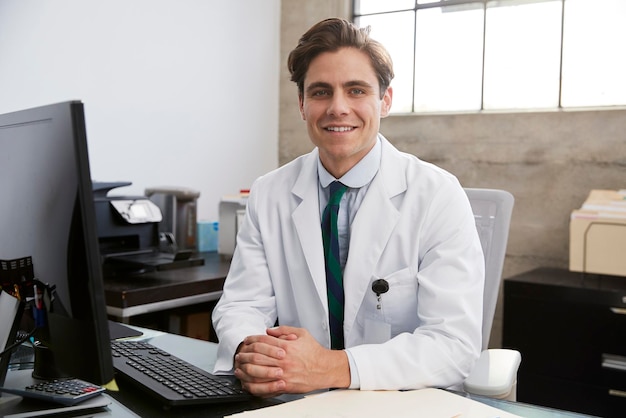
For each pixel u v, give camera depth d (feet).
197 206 10.58
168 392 3.32
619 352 7.93
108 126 9.34
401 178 4.76
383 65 4.51
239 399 3.40
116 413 3.18
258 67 12.01
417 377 3.65
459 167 10.83
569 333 8.27
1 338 3.27
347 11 11.88
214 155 11.16
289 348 3.58
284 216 4.91
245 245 5.03
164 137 10.21
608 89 9.73
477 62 10.76
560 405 8.36
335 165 4.64
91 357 2.80
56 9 8.54
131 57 9.61
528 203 10.27
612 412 8.00
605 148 9.62
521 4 10.30
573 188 9.90
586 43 9.84
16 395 3.35
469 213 4.62
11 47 8.02
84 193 2.67
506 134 10.37
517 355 4.62
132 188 9.73
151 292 6.80
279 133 12.58
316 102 4.50
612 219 8.21
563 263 10.02
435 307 4.15
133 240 8.02
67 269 2.81
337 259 4.58
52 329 3.05
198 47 10.73
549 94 10.19
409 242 4.52
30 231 3.04
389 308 4.44
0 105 7.95
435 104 11.22
